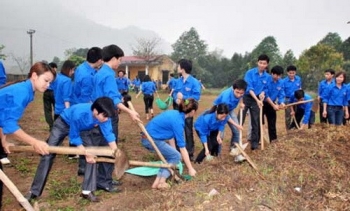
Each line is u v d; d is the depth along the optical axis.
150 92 13.90
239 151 5.31
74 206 4.61
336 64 34.56
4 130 3.57
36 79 3.66
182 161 6.69
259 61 7.21
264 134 7.77
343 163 4.98
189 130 7.12
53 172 6.11
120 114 15.22
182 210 3.75
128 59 47.16
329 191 4.35
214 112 6.05
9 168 6.26
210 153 6.53
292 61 46.69
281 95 7.95
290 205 3.94
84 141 4.79
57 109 6.82
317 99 8.66
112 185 5.40
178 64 7.75
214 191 4.05
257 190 4.10
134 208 4.32
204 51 66.44
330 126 6.36
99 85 5.07
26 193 5.08
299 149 5.31
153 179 5.90
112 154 4.16
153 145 5.10
